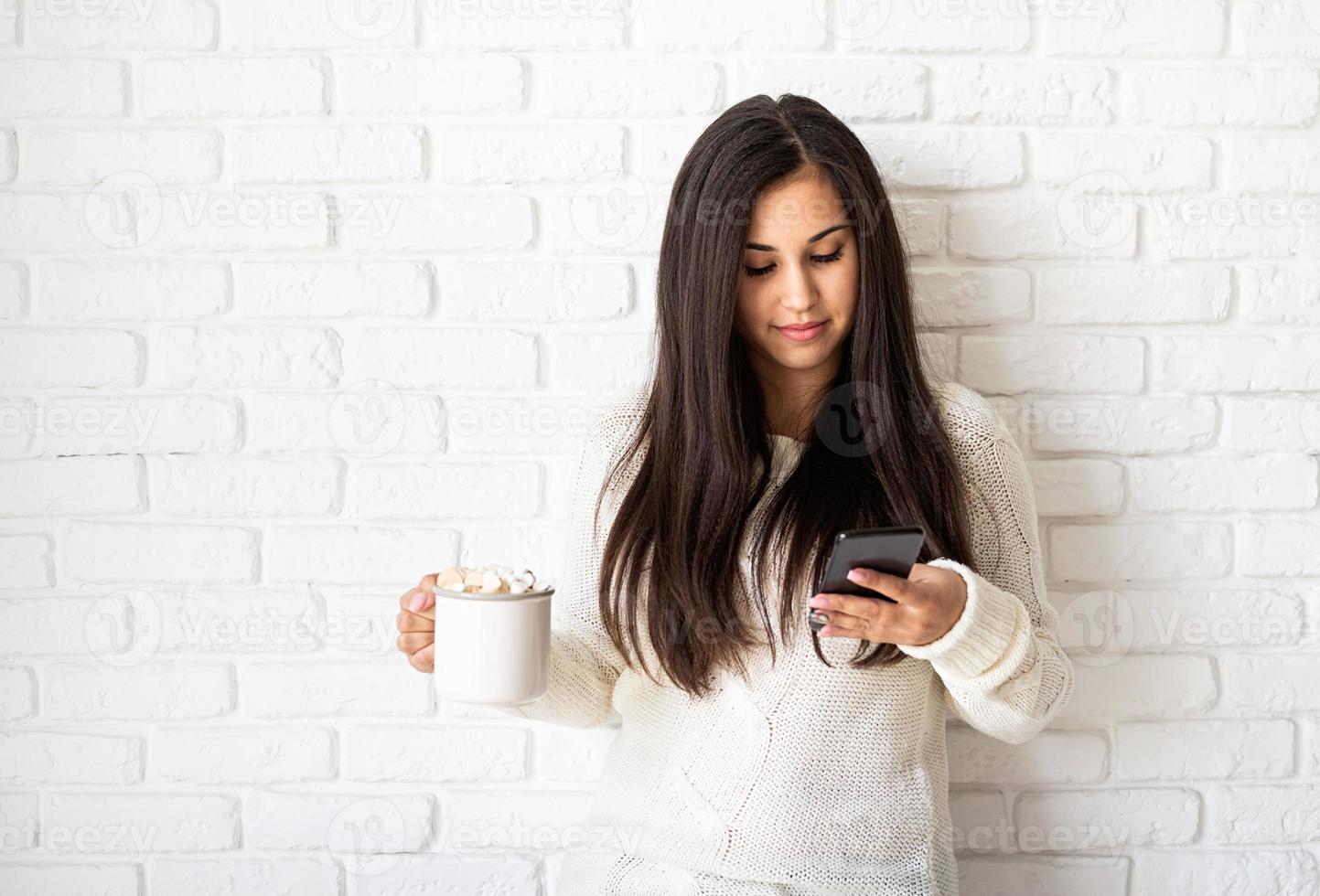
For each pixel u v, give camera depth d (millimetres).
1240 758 1405
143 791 1390
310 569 1376
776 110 1165
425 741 1394
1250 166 1358
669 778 1179
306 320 1356
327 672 1385
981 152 1345
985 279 1361
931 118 1343
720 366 1156
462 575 1025
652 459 1216
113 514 1367
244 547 1372
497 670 987
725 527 1158
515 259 1354
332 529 1374
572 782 1401
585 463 1276
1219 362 1377
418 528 1377
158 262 1346
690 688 1158
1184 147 1354
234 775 1391
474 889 1402
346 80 1331
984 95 1340
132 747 1384
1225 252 1368
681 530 1165
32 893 1390
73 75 1325
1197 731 1404
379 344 1358
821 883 1103
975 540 1184
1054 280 1364
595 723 1282
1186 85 1348
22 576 1365
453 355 1360
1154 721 1406
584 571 1259
